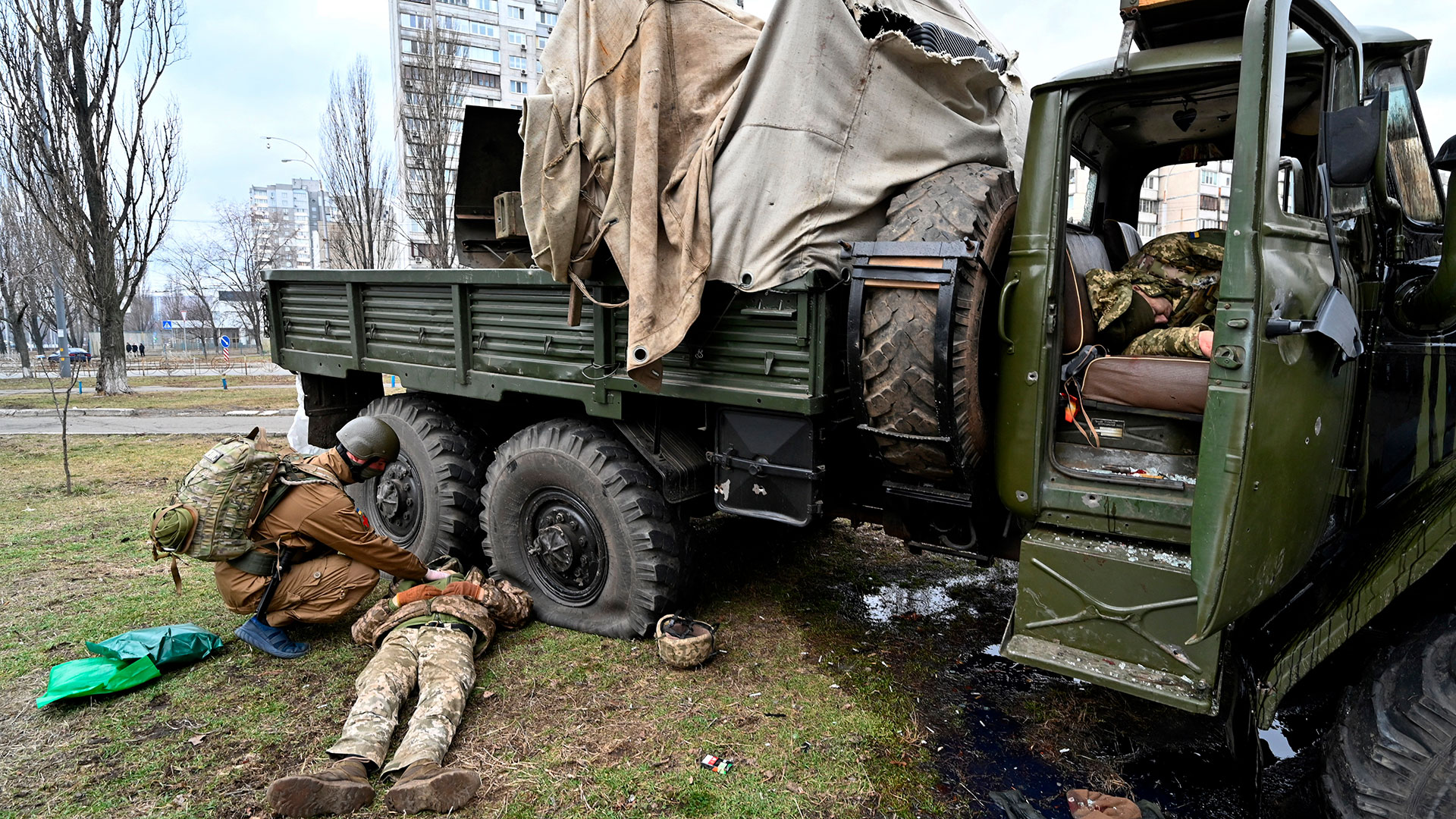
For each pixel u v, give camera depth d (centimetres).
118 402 1471
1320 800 211
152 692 319
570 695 315
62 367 2127
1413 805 190
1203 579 201
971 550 318
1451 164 214
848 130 285
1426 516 206
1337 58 236
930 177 289
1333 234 212
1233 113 297
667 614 354
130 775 264
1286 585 233
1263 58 192
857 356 268
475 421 459
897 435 270
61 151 1510
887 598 423
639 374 301
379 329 457
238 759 274
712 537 506
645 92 299
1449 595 205
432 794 241
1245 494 196
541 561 378
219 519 343
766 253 287
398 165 2444
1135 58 235
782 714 303
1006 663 348
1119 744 289
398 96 2519
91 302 1603
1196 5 236
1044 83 248
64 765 270
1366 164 193
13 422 1198
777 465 312
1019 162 360
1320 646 211
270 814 244
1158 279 280
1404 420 239
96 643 333
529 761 272
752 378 308
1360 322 241
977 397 262
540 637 366
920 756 278
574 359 358
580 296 336
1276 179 197
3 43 1439
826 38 278
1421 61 291
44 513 596
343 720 299
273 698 315
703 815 246
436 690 292
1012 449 261
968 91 309
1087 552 241
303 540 360
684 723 295
